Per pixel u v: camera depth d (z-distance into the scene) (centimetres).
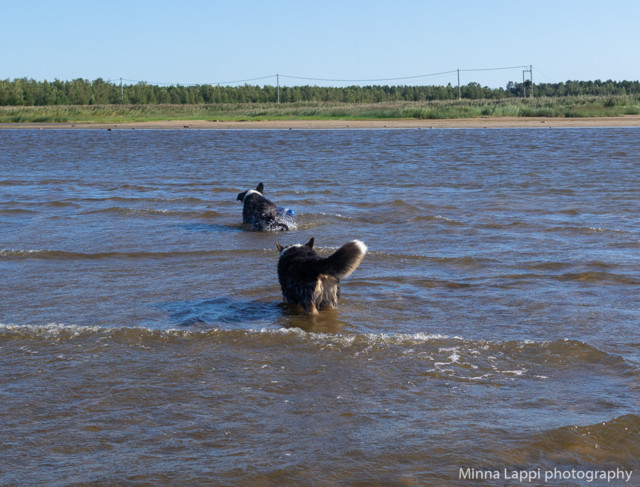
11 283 850
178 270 917
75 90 11500
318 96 12875
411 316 716
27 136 4269
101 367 576
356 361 588
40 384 541
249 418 480
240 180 1920
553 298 767
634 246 1015
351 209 1392
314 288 717
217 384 540
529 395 516
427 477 404
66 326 675
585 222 1210
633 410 484
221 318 714
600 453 433
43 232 1176
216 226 1239
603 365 573
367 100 12788
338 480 401
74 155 2833
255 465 416
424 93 13762
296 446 440
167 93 12275
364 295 793
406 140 3525
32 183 1872
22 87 10844
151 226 1236
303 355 603
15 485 394
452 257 960
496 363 582
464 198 1517
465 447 438
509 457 426
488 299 770
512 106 6344
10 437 453
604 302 751
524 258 953
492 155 2581
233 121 6012
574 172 1972
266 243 1082
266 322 701
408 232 1152
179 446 441
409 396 516
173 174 2092
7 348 621
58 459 425
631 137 3466
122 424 472
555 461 423
